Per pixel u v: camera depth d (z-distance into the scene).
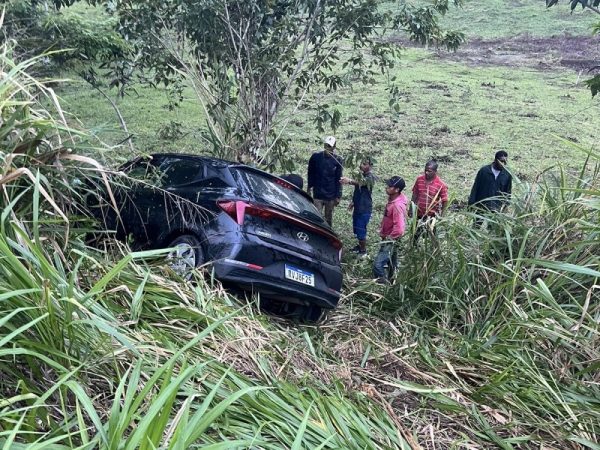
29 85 3.46
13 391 2.46
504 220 5.74
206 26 9.04
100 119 15.37
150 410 2.04
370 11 9.30
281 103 9.80
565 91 23.81
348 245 9.15
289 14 9.65
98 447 2.22
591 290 4.13
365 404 3.64
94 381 2.69
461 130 17.91
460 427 3.72
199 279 4.41
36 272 2.75
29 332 2.54
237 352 3.58
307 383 3.68
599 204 4.77
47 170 3.28
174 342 3.34
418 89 23.17
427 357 4.60
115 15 10.68
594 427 3.66
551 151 15.91
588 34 33.16
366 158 8.86
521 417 3.81
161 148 13.00
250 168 5.71
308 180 9.48
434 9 9.59
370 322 5.67
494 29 35.03
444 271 5.85
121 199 5.29
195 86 9.92
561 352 4.23
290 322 5.39
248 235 5.00
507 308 4.95
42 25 8.62
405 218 7.28
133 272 3.92
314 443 2.85
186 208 5.21
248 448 2.55
